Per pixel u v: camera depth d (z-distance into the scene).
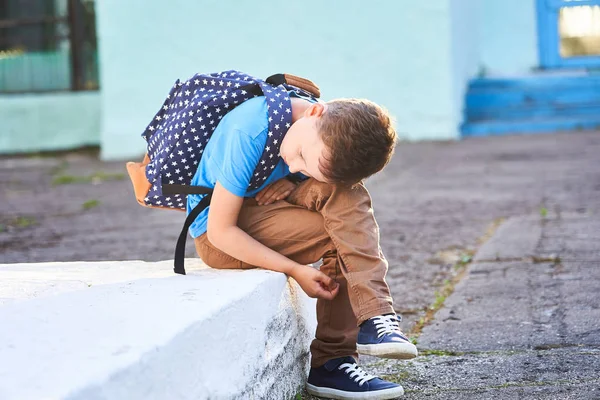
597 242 4.22
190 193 2.38
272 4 10.59
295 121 2.27
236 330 1.96
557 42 11.69
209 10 10.61
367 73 10.61
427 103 10.52
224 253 2.41
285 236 2.36
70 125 11.71
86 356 1.54
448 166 8.12
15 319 1.79
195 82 2.46
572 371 2.42
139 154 10.67
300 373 2.41
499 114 11.14
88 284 2.24
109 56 10.63
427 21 10.38
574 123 10.55
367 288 2.18
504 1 11.77
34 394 1.35
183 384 1.69
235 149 2.25
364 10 10.51
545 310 3.09
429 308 3.32
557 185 6.46
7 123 11.66
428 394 2.33
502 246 4.32
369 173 2.16
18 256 4.71
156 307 1.88
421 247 4.59
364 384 2.32
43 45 11.83
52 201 7.11
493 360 2.59
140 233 5.38
